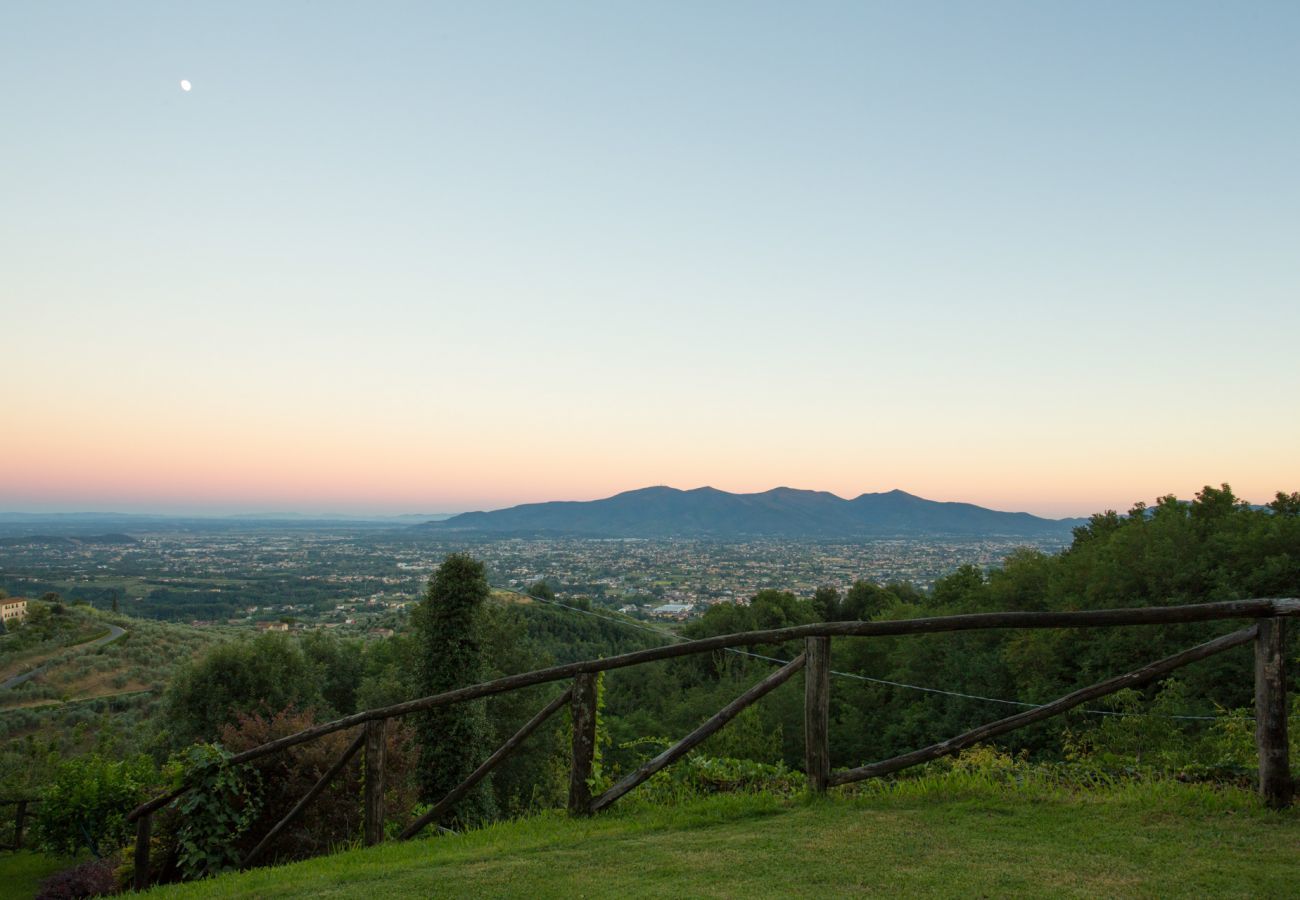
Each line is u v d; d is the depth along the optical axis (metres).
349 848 7.93
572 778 6.20
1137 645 31.08
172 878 8.61
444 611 27.83
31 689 44.00
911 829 4.54
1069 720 24.59
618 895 3.97
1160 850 3.87
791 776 6.33
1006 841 4.21
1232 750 7.35
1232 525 36.19
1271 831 4.00
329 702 45.31
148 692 45.06
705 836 4.89
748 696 5.77
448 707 26.80
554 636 61.62
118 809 15.89
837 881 3.84
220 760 8.02
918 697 43.44
